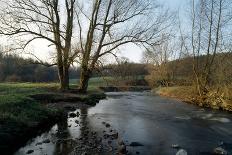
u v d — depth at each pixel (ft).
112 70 125.39
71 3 111.24
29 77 239.30
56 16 109.19
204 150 39.45
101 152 37.04
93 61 115.55
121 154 36.14
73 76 295.69
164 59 212.84
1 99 57.06
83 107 84.89
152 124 58.39
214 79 101.30
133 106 94.17
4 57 227.40
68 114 69.15
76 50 114.01
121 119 64.39
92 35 114.42
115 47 114.42
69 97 93.20
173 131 51.42
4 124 41.91
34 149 38.50
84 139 43.91
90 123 58.13
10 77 227.81
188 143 43.04
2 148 36.78
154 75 223.30
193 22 112.27
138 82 284.00
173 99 128.26
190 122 61.21
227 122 61.21
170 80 207.82
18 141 41.09
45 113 57.52
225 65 95.09
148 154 36.91
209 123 59.98
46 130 50.55
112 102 109.91
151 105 98.22
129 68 269.44
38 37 108.58
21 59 117.50
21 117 47.75
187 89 131.44
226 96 83.97
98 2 113.19
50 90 109.29
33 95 82.74
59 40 112.06
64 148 38.88
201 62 115.55
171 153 37.52
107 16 113.50
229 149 40.34
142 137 46.24
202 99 98.12
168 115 71.97
